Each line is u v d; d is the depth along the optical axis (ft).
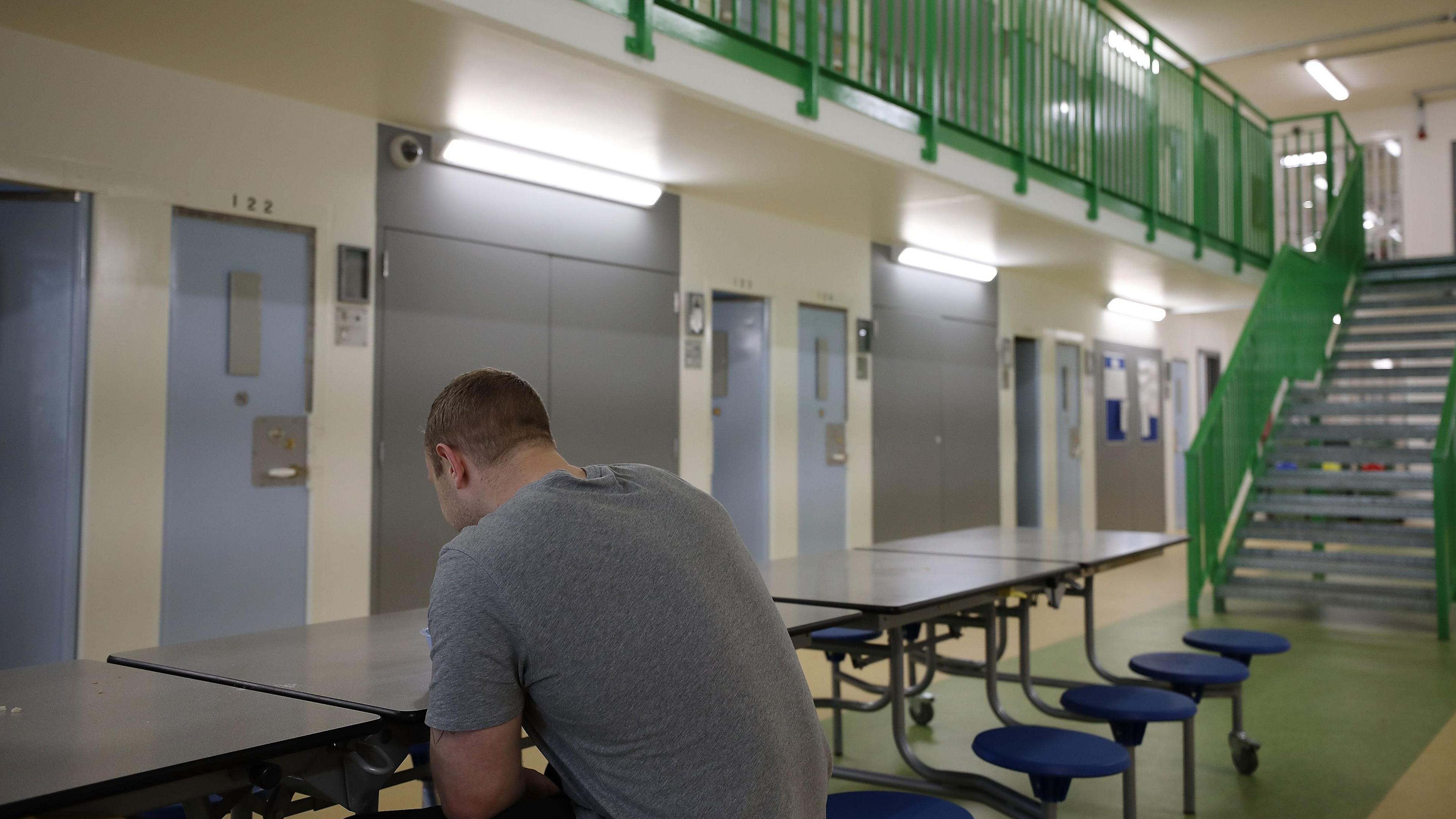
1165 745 13.74
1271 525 24.40
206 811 5.31
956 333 28.17
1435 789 11.87
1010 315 30.19
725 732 4.83
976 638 20.35
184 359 13.69
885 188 19.66
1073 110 22.58
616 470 5.55
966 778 11.19
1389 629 21.71
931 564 12.39
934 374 27.30
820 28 19.42
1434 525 21.59
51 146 12.40
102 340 12.87
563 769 5.06
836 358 24.27
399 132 16.02
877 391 25.35
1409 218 40.75
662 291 20.15
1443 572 20.75
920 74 18.93
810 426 23.56
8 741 5.03
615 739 4.81
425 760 8.39
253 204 14.25
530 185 17.90
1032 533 16.24
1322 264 29.45
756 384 22.59
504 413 5.63
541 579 4.78
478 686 4.76
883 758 13.03
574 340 18.58
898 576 11.31
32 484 12.66
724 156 17.44
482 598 4.78
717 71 14.61
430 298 16.43
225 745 4.96
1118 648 19.49
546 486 5.11
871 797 7.41
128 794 4.61
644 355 19.80
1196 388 41.98
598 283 18.98
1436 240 40.27
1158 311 37.60
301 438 14.80
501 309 17.43
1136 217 25.23
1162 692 10.57
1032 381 31.78
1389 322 29.50
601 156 17.54
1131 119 25.30
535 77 13.70
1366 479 23.59
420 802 11.43
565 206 18.43
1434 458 21.04
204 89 13.79
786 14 18.84
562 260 18.39
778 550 22.58
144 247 13.24
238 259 14.25
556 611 4.76
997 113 22.80
